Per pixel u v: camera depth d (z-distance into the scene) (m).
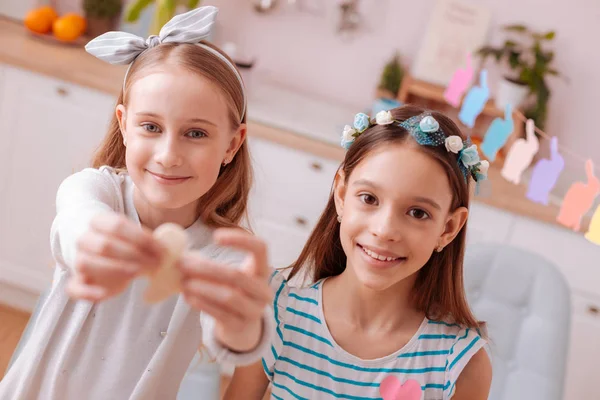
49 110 2.11
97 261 0.57
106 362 0.95
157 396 0.98
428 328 1.00
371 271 0.89
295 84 2.53
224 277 0.61
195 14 0.94
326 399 0.98
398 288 0.98
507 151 2.26
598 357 2.09
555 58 2.39
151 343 0.95
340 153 2.05
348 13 2.43
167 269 0.60
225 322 0.62
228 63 0.94
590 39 2.36
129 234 0.58
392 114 0.94
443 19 2.37
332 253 1.04
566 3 2.34
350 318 0.99
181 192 0.87
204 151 0.87
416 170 0.88
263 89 2.42
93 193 0.87
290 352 0.99
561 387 1.45
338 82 2.51
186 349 0.98
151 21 2.39
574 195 1.48
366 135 0.93
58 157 2.15
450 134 0.93
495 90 2.40
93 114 2.09
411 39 2.44
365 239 0.89
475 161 0.93
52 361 0.95
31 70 2.08
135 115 0.86
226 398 1.02
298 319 1.00
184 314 0.93
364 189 0.89
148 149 0.86
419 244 0.88
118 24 2.45
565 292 1.50
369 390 0.98
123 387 0.96
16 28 2.40
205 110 0.86
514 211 2.01
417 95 2.44
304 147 2.05
